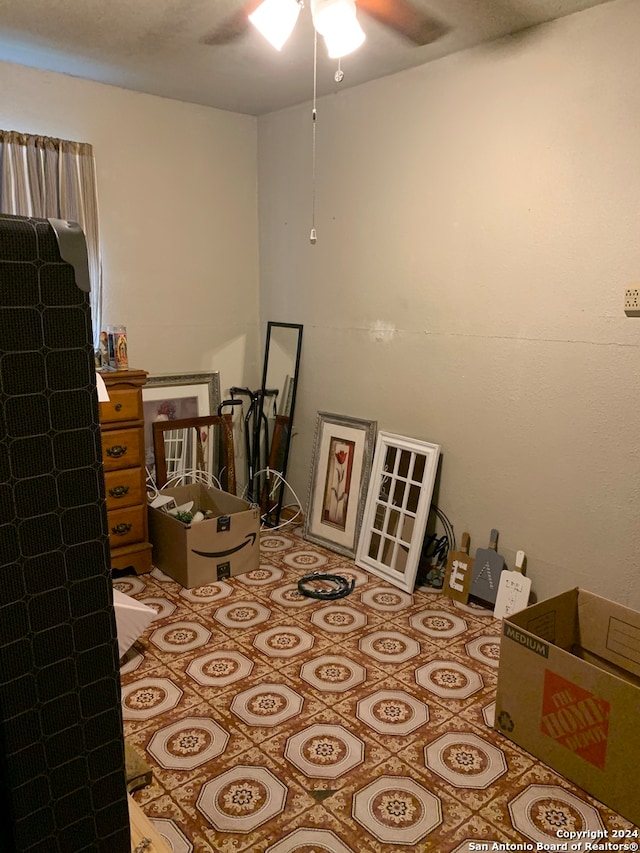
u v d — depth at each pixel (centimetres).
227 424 390
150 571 323
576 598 223
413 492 318
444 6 229
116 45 267
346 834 165
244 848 160
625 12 221
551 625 217
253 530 323
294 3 196
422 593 305
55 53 277
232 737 201
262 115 384
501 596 282
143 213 349
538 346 265
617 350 240
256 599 296
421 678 235
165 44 265
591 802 177
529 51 250
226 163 380
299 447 398
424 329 311
